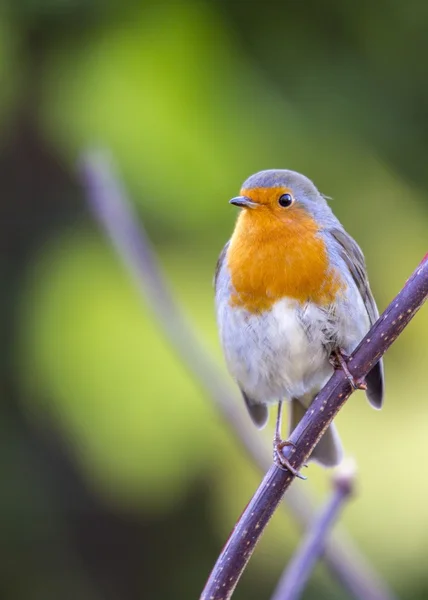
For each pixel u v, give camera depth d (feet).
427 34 36.88
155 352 34.32
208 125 34.65
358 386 20.03
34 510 42.09
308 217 27.25
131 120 34.78
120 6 36.35
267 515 19.66
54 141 36.42
